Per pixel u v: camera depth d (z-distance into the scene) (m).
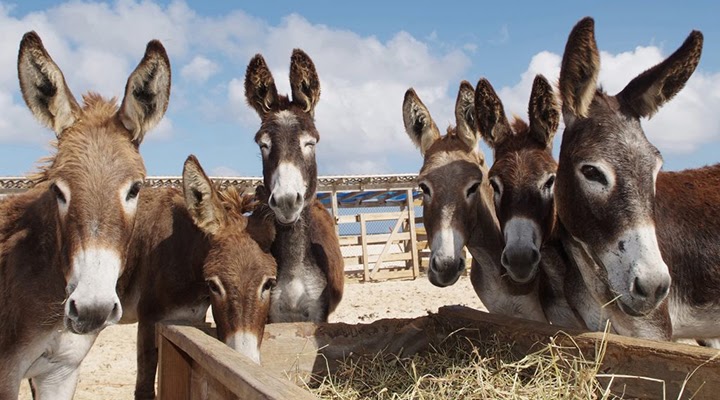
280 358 3.86
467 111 5.05
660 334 3.67
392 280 18.70
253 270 4.05
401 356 3.95
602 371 2.88
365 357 3.89
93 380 7.00
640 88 3.36
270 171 5.03
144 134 3.52
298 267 5.27
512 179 4.25
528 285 4.86
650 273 2.95
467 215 4.73
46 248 3.52
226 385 2.24
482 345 3.61
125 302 5.33
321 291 5.40
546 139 4.40
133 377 7.20
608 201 3.14
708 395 2.47
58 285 3.51
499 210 4.38
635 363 2.75
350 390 3.52
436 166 4.83
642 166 3.15
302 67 5.43
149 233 5.12
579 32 3.30
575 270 4.06
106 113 3.54
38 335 3.51
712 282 3.94
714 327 4.05
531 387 3.02
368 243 19.00
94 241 3.03
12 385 3.47
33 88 3.31
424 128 5.45
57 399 3.87
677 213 4.02
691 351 2.53
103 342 9.06
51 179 3.20
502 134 4.61
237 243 4.21
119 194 3.17
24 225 3.60
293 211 4.76
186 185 4.35
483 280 5.20
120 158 3.26
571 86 3.40
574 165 3.35
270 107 5.42
